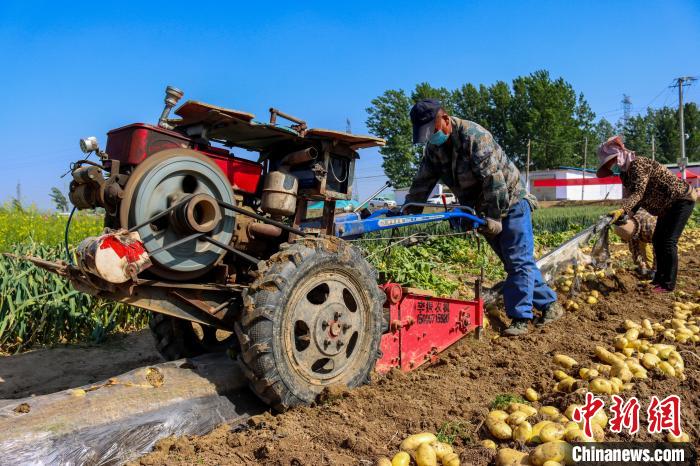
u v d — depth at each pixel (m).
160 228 3.44
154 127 3.55
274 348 3.29
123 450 2.87
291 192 3.94
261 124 3.79
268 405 3.58
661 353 4.67
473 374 4.39
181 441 3.00
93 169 3.39
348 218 4.63
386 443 3.13
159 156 3.44
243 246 4.02
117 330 6.41
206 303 3.69
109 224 3.66
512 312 5.55
